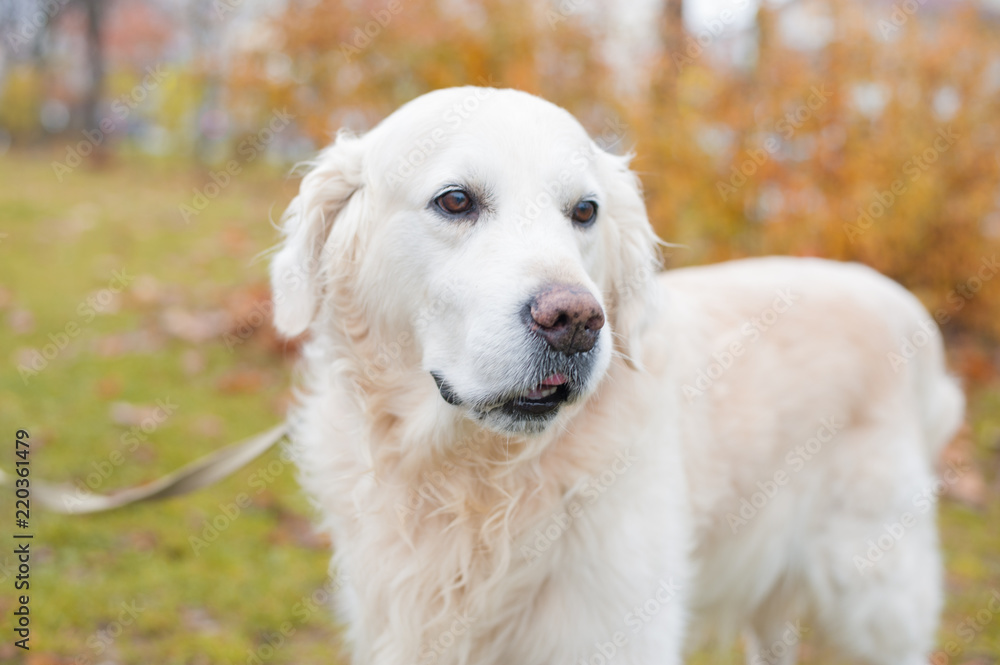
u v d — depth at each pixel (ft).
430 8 21.01
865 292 10.81
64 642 11.23
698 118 20.68
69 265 30.30
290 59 21.72
